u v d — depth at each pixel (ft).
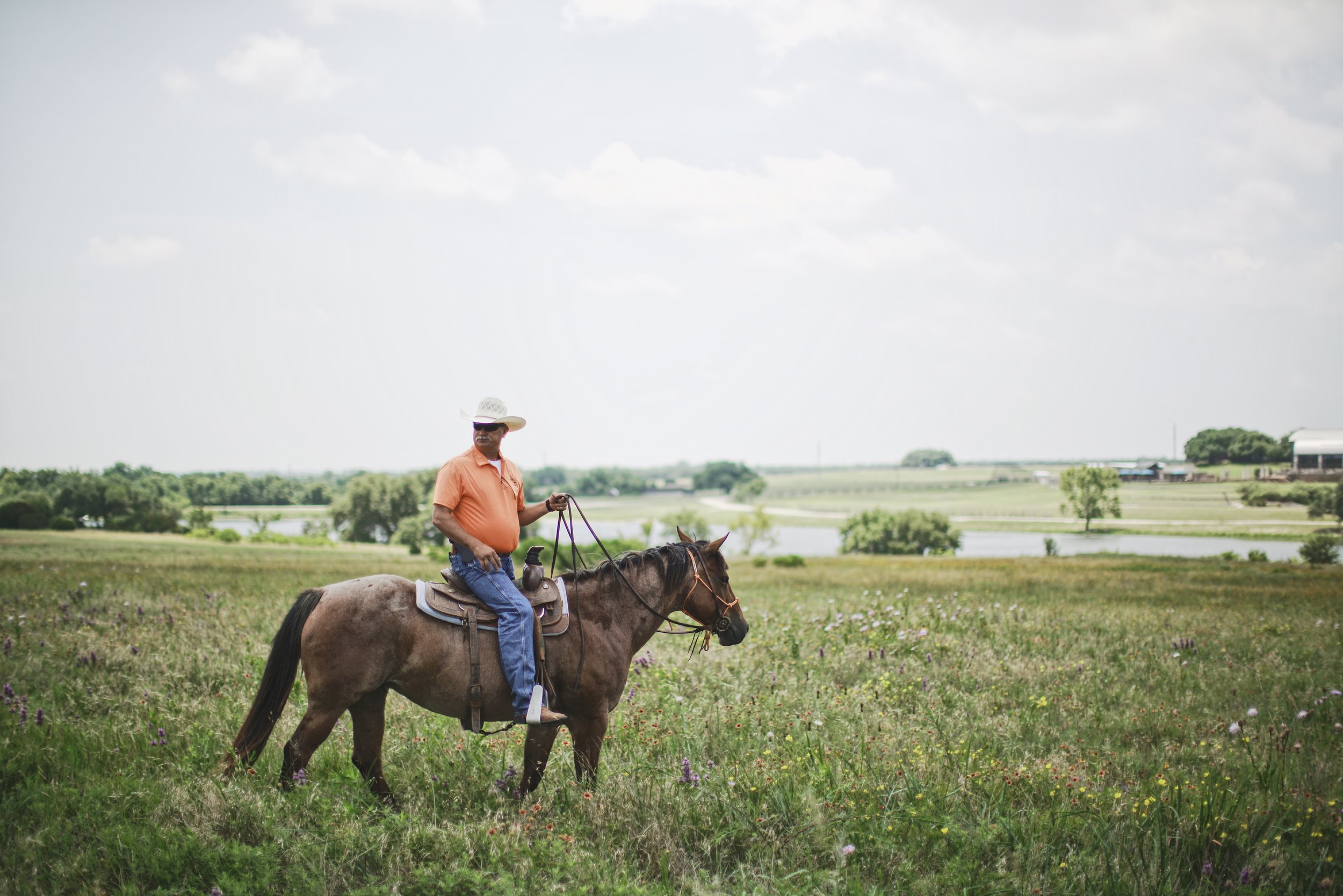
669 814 16.58
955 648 36.52
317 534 374.84
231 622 38.93
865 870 15.20
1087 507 437.99
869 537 346.74
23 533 199.31
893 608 49.24
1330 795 19.71
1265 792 19.38
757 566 162.40
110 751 19.42
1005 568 129.80
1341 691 28.02
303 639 16.34
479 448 18.16
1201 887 15.06
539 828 15.71
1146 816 16.85
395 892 13.29
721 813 16.84
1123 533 396.78
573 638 18.20
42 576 65.21
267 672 16.51
